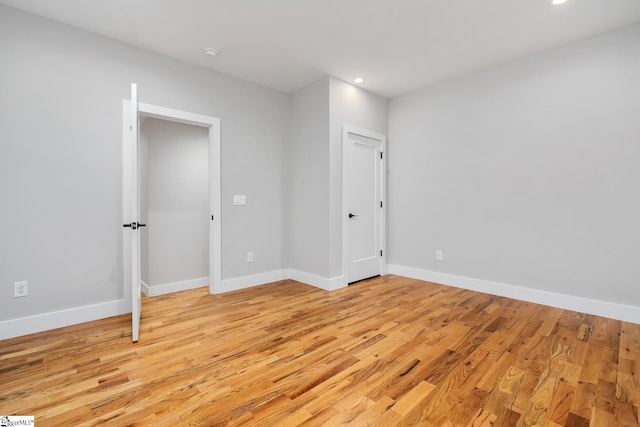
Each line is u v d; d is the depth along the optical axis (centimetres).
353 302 315
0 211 229
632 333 235
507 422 140
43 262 246
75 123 258
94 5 230
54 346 216
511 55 311
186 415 146
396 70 345
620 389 165
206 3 230
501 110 331
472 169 355
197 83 330
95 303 269
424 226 402
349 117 382
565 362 193
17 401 155
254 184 380
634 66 256
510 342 221
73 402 155
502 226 333
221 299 327
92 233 267
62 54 252
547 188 302
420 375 179
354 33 272
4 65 229
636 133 256
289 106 414
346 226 378
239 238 367
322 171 367
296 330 245
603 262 273
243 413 147
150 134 354
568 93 288
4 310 230
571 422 140
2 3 228
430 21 254
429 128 395
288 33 272
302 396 160
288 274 418
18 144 235
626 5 230
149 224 348
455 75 358
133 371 184
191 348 214
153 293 346
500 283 335
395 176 434
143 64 294
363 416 145
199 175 391
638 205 256
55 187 250
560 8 235
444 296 334
